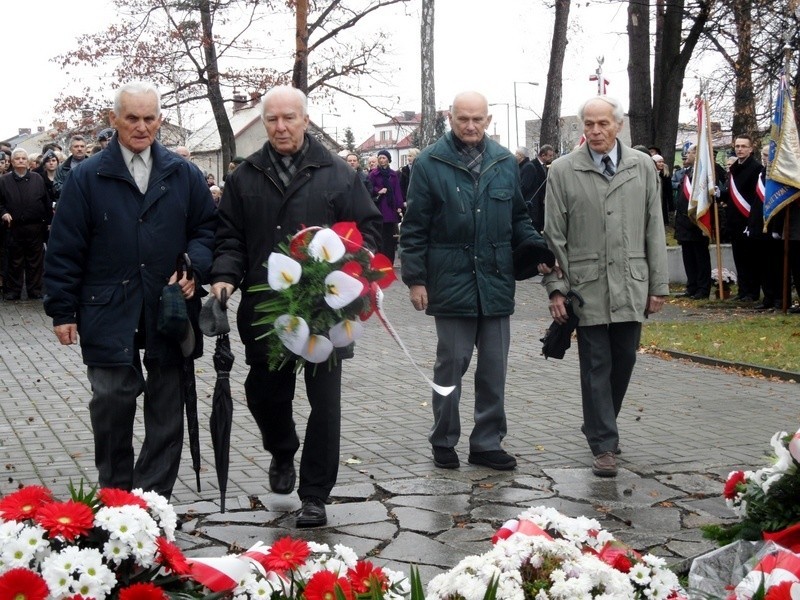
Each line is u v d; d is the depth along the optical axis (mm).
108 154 5496
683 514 5914
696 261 16797
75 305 5453
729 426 8203
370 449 7465
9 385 10156
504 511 5965
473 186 6867
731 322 13922
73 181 5457
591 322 6863
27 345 12859
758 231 14859
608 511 5969
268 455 7289
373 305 5102
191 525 5699
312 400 5727
